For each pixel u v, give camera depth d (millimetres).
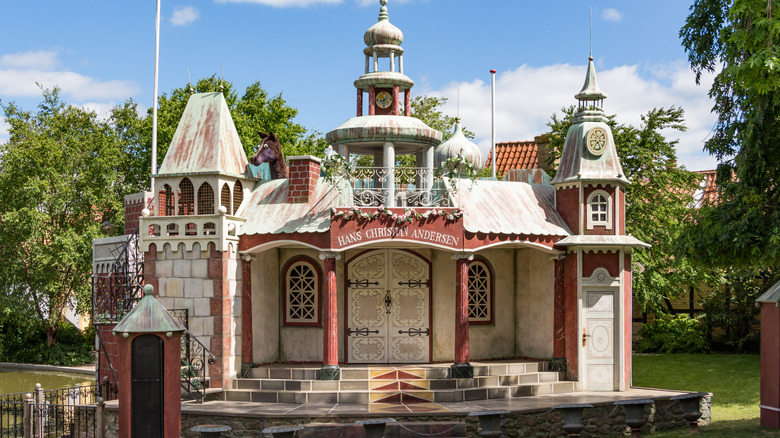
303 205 20484
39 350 38906
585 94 21641
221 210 19453
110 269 23438
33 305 38312
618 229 20984
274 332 21484
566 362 20781
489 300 22266
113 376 20188
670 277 29609
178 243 19812
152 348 12383
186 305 19672
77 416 18250
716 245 19438
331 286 19344
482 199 20938
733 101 20562
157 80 26906
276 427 13977
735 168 20156
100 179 39625
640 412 15617
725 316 30297
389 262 21422
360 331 21266
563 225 21266
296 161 20719
